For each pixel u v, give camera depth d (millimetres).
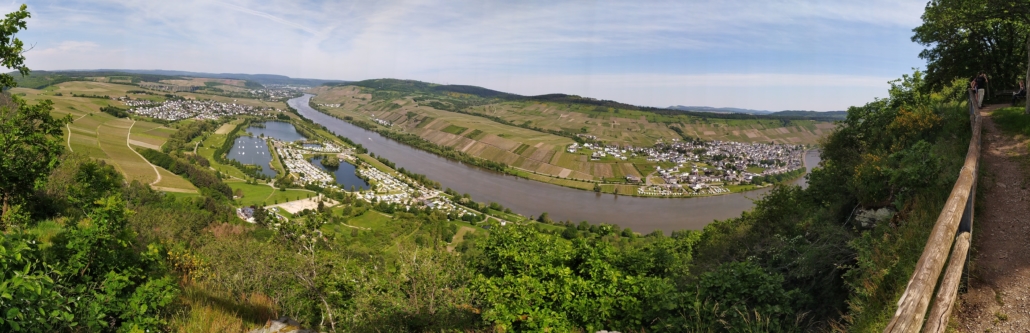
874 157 11688
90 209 7238
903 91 18703
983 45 22562
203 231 30625
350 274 9766
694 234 25172
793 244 9625
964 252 4352
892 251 6277
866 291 5617
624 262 10547
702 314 6699
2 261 4535
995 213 7152
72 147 88125
